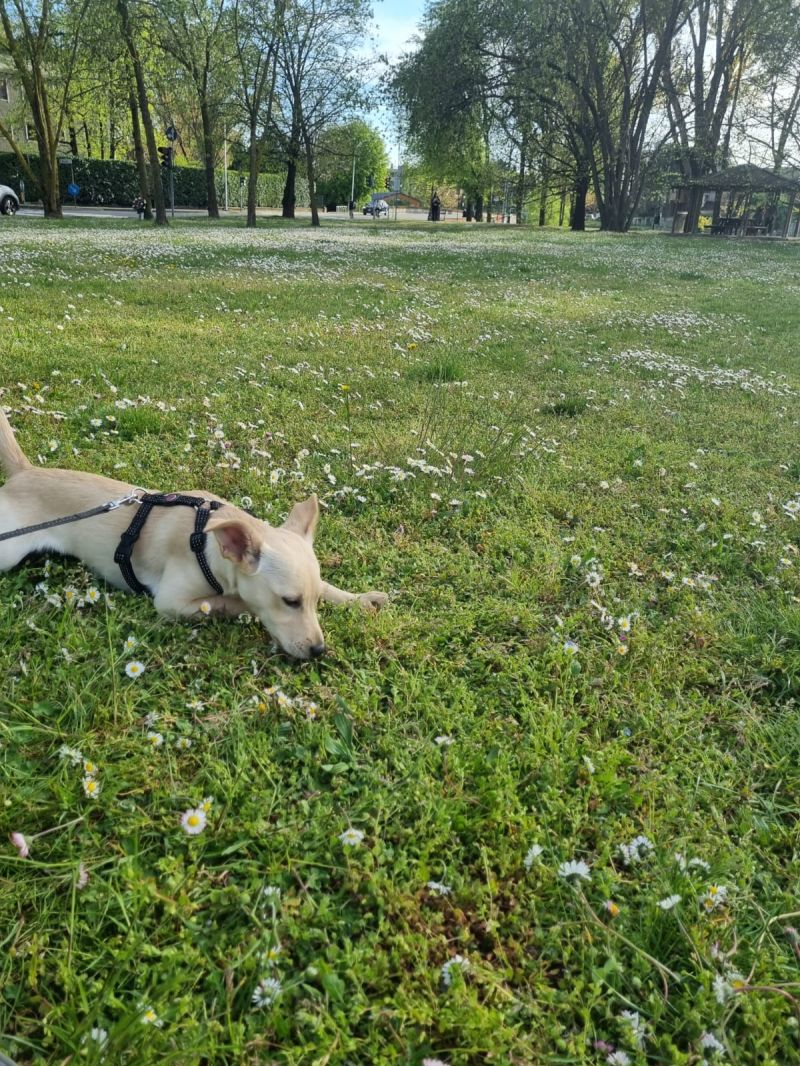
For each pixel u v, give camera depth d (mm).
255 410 2068
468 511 1559
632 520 1600
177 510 1173
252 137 11836
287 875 803
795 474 1914
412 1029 694
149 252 5977
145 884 758
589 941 765
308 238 9250
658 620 1260
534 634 1193
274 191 25172
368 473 1685
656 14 12703
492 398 2443
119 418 1839
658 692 1091
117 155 22031
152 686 1011
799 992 738
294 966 733
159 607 1131
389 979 726
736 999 724
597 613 1257
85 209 17219
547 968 759
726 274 7070
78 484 1232
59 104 12297
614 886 815
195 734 948
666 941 774
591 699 1054
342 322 3518
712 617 1258
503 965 749
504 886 814
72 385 2119
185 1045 664
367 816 857
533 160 15242
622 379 2850
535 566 1367
